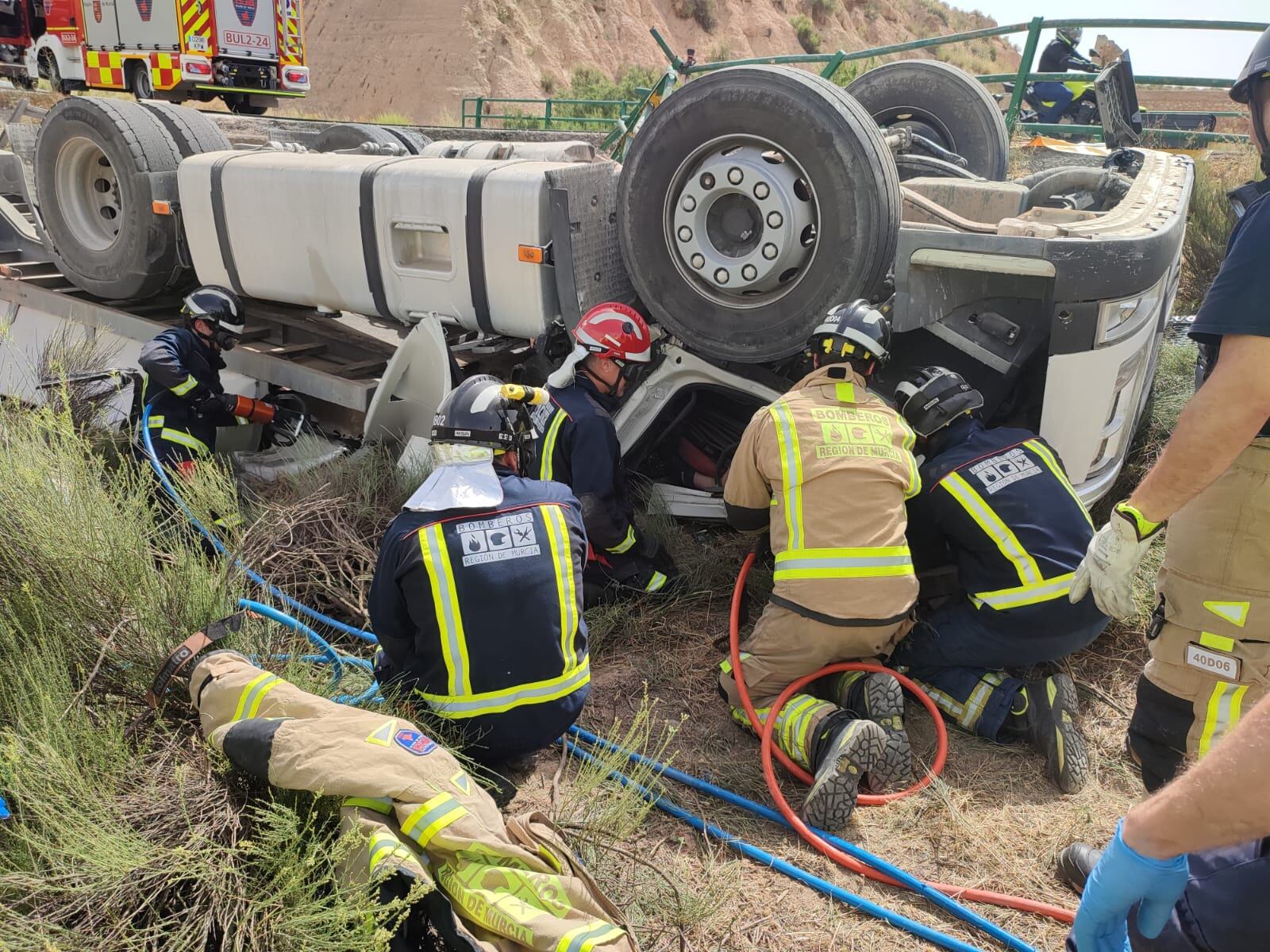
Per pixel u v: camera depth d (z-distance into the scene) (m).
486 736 2.75
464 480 2.72
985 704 3.08
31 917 1.97
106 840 2.05
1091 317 3.30
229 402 4.60
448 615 2.64
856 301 3.23
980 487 3.04
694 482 4.39
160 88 12.84
